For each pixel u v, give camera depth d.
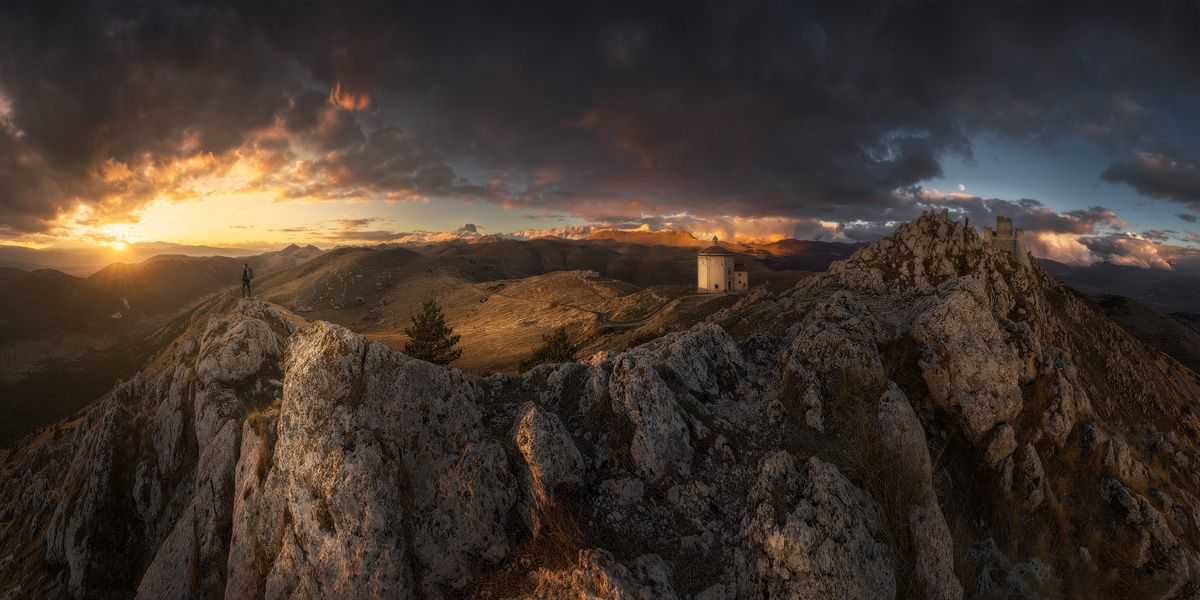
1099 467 22.67
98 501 25.42
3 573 30.22
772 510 14.76
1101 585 19.19
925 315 22.80
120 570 24.56
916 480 16.72
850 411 18.33
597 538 15.39
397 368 17.81
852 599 13.61
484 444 16.78
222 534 21.05
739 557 14.79
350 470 15.94
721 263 139.75
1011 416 21.38
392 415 17.12
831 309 23.03
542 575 14.70
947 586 15.36
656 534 15.79
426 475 16.72
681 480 17.02
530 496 16.06
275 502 17.14
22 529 38.03
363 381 17.52
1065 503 20.86
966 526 18.86
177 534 21.34
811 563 13.70
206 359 27.52
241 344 28.34
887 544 15.25
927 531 15.78
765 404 19.78
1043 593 17.44
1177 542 20.28
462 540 15.70
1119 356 76.50
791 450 17.48
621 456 17.52
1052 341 64.38
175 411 26.95
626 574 13.84
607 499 16.48
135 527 25.53
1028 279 69.06
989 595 16.94
